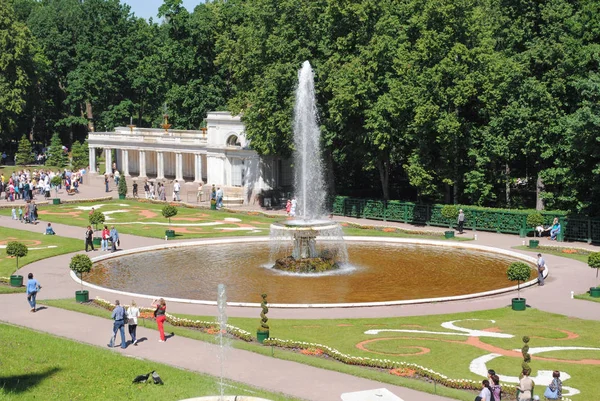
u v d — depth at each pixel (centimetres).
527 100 7406
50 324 4203
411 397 2994
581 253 6241
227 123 9681
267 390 3044
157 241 7038
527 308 4534
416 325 4138
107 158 11519
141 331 4044
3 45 12756
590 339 3856
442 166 7775
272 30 8731
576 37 7525
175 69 12262
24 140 13775
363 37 8212
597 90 6431
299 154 8850
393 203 8156
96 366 3362
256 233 7469
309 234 5791
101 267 5966
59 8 16238
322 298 4834
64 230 7662
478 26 7738
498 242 6838
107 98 14762
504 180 7881
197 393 2986
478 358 3522
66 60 15025
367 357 3528
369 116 7856
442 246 6819
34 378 3195
